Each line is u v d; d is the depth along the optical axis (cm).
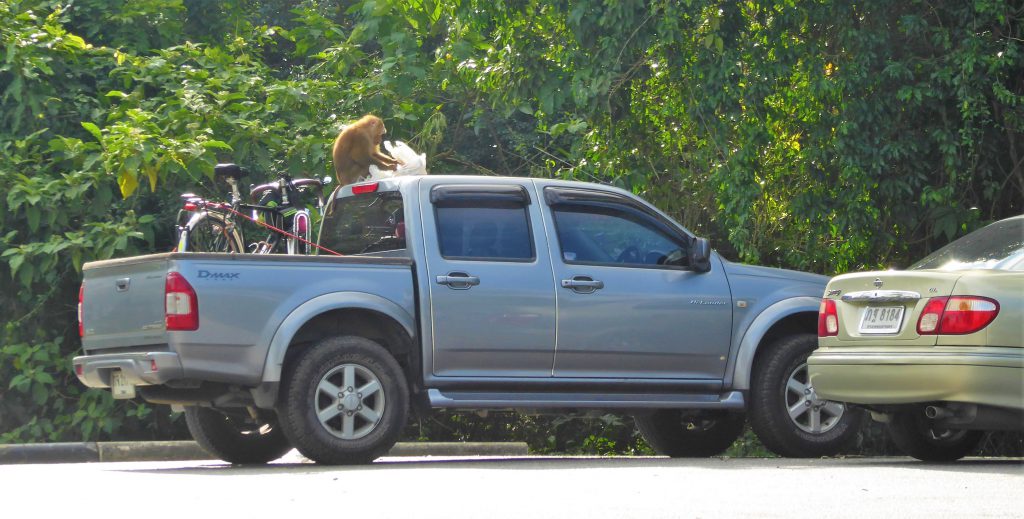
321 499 1235
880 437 3019
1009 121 2638
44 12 3472
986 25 2692
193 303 1673
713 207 3088
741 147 2722
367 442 1753
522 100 3028
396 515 1090
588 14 2755
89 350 1825
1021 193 2733
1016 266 1738
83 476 1623
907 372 1723
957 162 2627
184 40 3697
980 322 1678
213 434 1973
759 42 2725
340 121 3316
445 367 1823
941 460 1964
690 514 1095
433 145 3384
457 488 1345
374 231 1945
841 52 2734
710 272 2016
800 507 1163
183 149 2908
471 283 1842
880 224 2806
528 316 1869
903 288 1758
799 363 2042
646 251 1992
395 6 3412
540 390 1881
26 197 2909
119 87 3394
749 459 1992
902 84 2652
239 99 3228
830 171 2789
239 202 2194
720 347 2000
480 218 1889
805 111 2820
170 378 1672
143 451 2395
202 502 1223
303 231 2088
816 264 3023
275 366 1708
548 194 1945
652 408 1988
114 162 2911
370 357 1766
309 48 3778
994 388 1661
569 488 1344
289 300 1733
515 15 2966
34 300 3114
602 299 1920
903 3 2667
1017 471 1628
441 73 3403
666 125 3002
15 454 2284
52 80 3272
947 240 2856
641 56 2823
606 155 3050
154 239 3183
